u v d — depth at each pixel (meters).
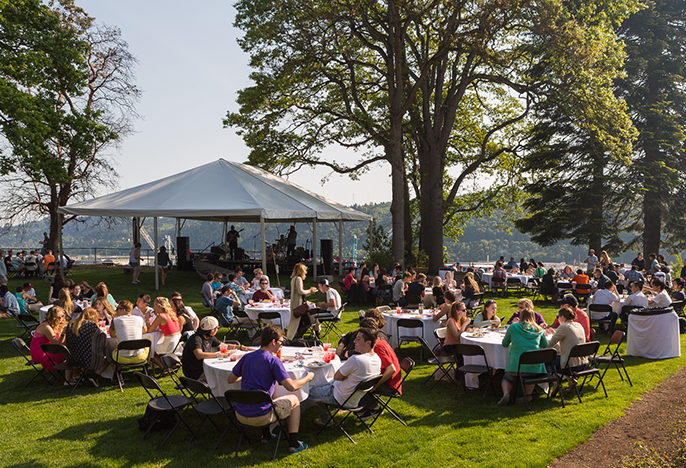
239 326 9.23
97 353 6.62
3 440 5.00
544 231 27.66
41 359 6.91
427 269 22.30
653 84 26.66
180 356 7.20
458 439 4.87
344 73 23.05
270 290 12.38
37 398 6.37
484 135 27.02
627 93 26.00
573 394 6.26
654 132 25.42
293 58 18.55
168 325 7.34
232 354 5.62
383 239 25.41
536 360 5.55
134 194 17.28
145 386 5.04
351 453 4.60
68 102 23.45
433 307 9.95
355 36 20.17
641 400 5.97
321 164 23.39
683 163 26.25
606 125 18.92
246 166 20.52
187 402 5.08
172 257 27.22
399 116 19.48
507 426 5.19
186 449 4.77
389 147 20.16
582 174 25.91
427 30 20.39
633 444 4.71
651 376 6.96
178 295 8.21
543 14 16.69
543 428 5.12
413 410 5.77
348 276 14.14
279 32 18.41
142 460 4.53
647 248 27.03
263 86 19.70
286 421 5.12
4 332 10.29
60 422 5.49
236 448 4.77
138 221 24.98
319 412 5.27
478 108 27.08
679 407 5.61
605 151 24.41
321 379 5.25
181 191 16.66
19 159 14.27
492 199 29.64
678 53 27.17
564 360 6.04
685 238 27.56
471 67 23.33
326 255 21.11
